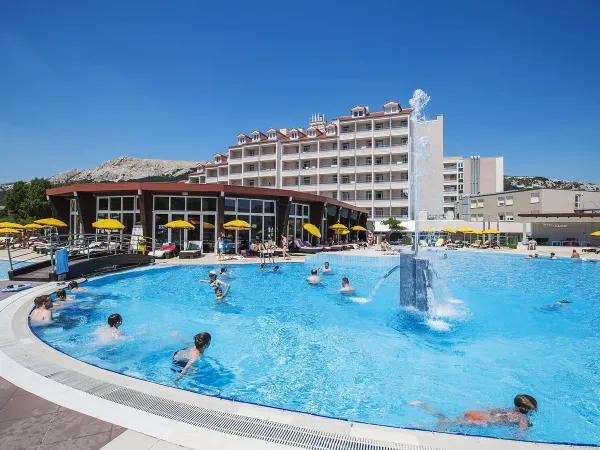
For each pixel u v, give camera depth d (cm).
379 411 419
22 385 358
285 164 5341
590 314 893
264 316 852
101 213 2086
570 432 383
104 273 1311
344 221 3409
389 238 4616
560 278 1534
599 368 559
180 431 277
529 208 4062
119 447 256
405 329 754
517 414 397
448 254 2723
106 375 384
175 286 1188
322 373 529
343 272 1611
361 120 4797
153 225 1983
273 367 550
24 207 4891
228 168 5622
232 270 1541
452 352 624
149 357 573
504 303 1018
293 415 303
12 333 549
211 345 643
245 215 2136
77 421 291
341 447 258
